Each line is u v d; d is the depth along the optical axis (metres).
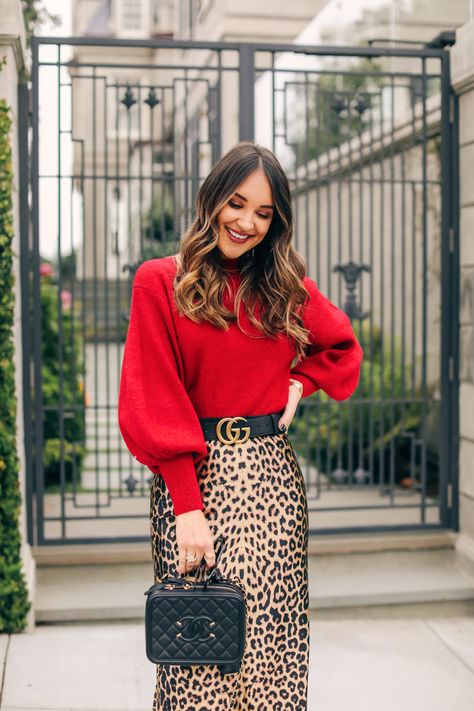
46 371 5.29
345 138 6.67
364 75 3.97
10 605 3.34
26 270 3.67
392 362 4.16
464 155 3.91
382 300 4.12
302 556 1.89
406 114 4.98
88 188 14.21
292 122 6.90
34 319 3.72
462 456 3.98
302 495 1.91
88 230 13.94
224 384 1.82
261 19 8.44
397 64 5.12
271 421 1.88
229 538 1.80
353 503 4.58
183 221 2.22
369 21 5.41
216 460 1.82
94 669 3.09
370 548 3.98
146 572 3.82
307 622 1.90
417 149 4.99
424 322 4.12
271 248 1.85
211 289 1.77
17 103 3.60
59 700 2.85
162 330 1.78
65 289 12.42
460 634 3.50
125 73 15.53
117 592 3.64
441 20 4.96
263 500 1.82
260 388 1.85
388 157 5.33
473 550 3.81
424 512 4.06
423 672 3.12
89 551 3.78
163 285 1.79
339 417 4.33
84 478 5.48
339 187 4.01
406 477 5.04
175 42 3.74
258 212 1.78
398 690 2.97
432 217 4.85
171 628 1.71
